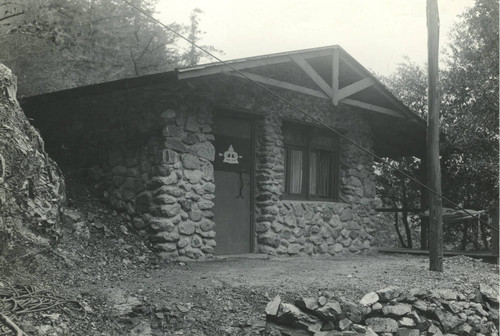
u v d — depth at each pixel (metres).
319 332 6.22
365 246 12.25
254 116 10.19
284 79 10.65
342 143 12.18
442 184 14.38
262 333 6.21
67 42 8.67
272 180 10.20
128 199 9.00
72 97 9.11
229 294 6.79
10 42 9.89
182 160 8.80
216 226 9.57
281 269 8.27
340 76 11.21
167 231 8.50
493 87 13.62
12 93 7.17
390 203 16.78
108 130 9.51
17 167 6.55
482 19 14.14
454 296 7.47
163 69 14.77
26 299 5.42
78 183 9.63
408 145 14.18
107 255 7.67
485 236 14.77
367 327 6.50
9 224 6.13
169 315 6.10
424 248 13.44
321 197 11.77
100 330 5.49
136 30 13.62
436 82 8.80
